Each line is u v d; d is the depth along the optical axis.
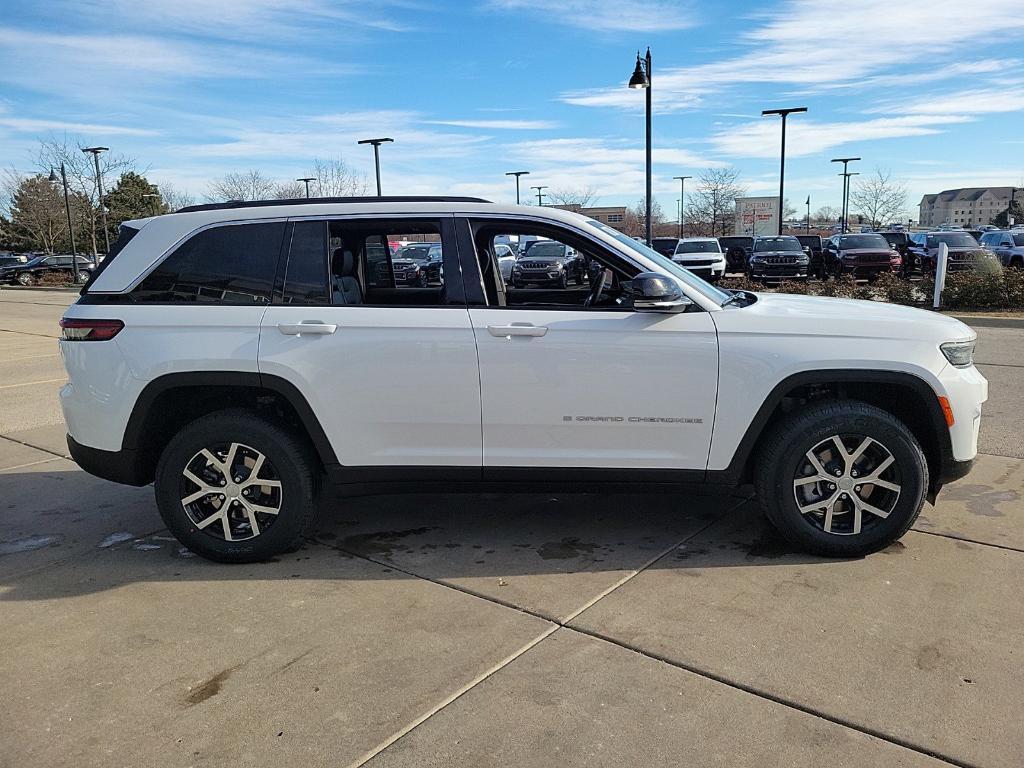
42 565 4.17
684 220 66.94
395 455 4.01
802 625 3.31
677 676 2.96
